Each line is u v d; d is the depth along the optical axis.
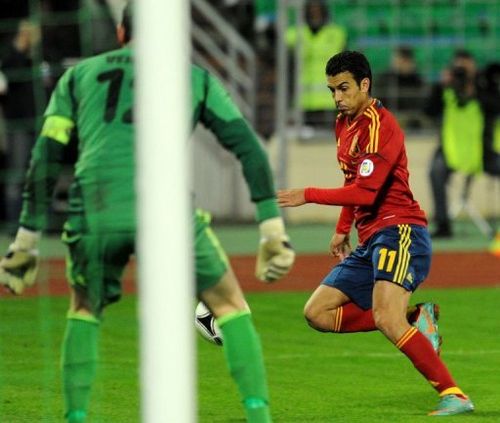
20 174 56.78
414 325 24.52
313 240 60.97
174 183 12.70
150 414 12.68
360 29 71.06
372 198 23.19
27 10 59.50
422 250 23.77
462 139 58.97
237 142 18.86
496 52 72.31
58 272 48.38
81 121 19.08
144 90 12.67
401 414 23.97
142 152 12.73
